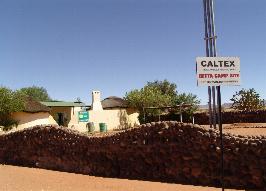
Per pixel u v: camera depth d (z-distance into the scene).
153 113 44.59
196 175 12.80
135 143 14.32
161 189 11.64
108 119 44.84
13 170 15.98
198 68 8.76
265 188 11.60
